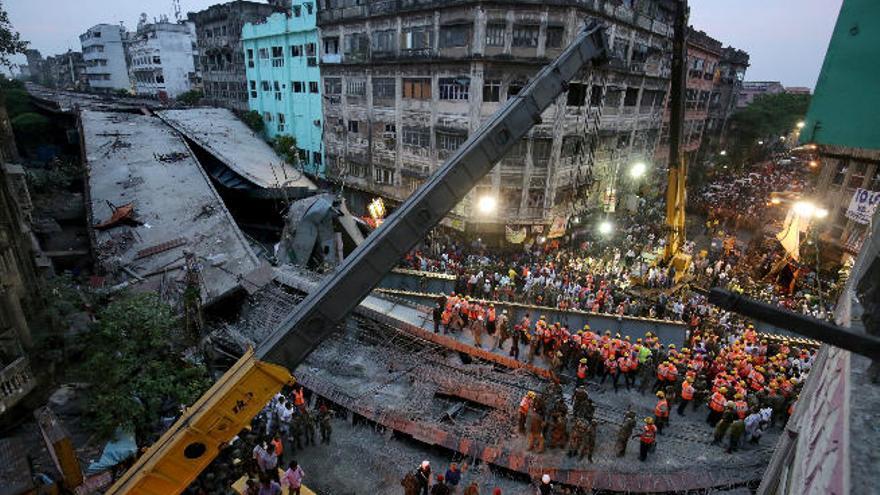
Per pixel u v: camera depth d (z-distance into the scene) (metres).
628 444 14.80
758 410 14.91
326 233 25.80
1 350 13.19
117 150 39.97
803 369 17.42
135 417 12.98
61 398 14.09
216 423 8.10
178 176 35.84
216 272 23.66
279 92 48.75
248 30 50.59
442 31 30.33
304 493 11.76
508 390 16.45
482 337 20.06
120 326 14.16
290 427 14.42
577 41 11.95
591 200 35.31
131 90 98.88
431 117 32.56
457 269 26.58
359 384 17.17
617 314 21.67
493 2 27.47
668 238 23.47
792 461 5.81
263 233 37.88
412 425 15.12
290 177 39.03
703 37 46.59
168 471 8.04
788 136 61.84
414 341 19.55
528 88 11.20
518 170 30.41
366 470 13.91
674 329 20.78
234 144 46.16
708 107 54.31
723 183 53.25
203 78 64.88
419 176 34.78
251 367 8.17
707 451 14.62
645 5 34.81
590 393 17.45
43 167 37.91
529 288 24.53
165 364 14.11
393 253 9.70
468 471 13.84
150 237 27.23
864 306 3.81
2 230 14.77
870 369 3.90
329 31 39.06
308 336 8.94
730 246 33.22
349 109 39.44
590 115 32.44
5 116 23.61
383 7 33.38
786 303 24.33
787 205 41.16
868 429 3.25
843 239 29.00
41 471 11.39
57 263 25.73
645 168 41.69
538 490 13.03
